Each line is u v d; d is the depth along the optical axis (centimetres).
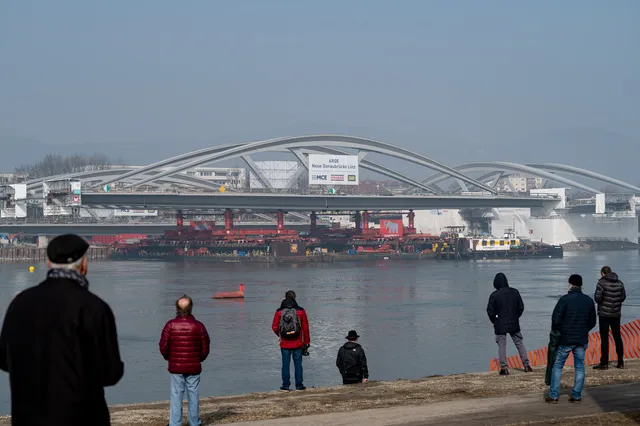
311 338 8725
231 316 11031
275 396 2686
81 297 934
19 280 18500
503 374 2980
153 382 6284
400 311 11500
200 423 2047
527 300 12875
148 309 12031
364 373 3042
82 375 923
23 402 920
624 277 18412
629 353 3916
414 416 2088
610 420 1927
